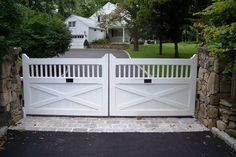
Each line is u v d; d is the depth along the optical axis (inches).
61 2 711.7
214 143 157.1
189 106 206.1
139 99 203.3
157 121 196.7
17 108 193.6
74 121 195.3
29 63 200.4
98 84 201.3
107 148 149.4
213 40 154.6
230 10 153.9
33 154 141.5
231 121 163.5
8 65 177.9
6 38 162.9
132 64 198.5
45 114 207.3
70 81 201.3
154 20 413.4
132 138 163.8
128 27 804.0
